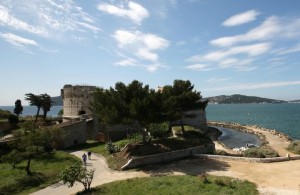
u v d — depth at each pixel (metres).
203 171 34.47
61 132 46.25
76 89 72.50
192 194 25.95
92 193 28.09
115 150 46.41
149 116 40.91
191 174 33.47
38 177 34.06
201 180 29.84
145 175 33.88
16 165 39.19
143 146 42.72
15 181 31.83
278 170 33.59
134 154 39.91
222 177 31.05
